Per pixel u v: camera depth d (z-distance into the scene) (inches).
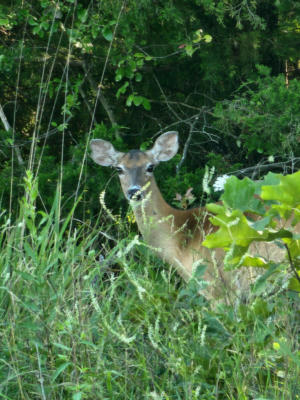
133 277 246.7
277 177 238.8
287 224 346.3
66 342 239.9
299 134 595.8
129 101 609.3
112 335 247.1
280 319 254.4
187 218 406.6
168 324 253.3
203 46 685.9
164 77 749.9
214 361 235.5
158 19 658.8
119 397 233.5
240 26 627.8
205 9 639.1
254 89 709.3
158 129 752.3
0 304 264.2
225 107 695.1
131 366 243.8
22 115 765.9
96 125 610.5
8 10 625.6
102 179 569.3
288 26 725.3
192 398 221.1
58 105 749.9
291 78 797.2
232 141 731.4
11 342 239.9
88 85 759.7
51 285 248.1
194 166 736.3
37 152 609.9
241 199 252.2
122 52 661.3
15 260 287.7
